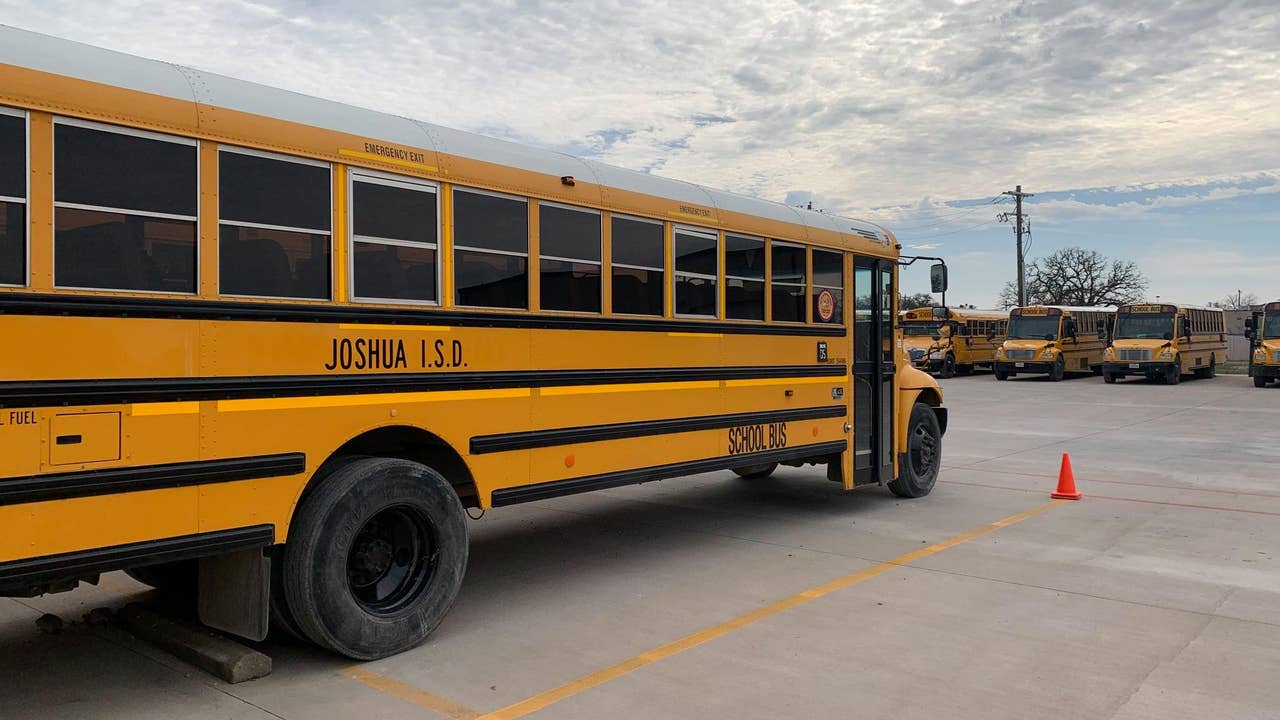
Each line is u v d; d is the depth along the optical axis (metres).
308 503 4.45
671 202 6.55
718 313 6.95
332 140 4.55
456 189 5.11
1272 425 16.20
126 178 3.82
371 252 4.70
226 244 4.13
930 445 9.49
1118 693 4.18
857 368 8.52
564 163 5.90
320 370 4.44
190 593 5.15
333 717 3.94
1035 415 18.59
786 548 7.14
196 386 3.98
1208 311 33.06
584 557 6.86
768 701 4.11
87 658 4.64
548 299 5.64
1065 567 6.50
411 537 4.91
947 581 6.14
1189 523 8.02
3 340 3.44
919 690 4.23
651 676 4.42
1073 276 76.38
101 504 3.70
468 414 5.13
